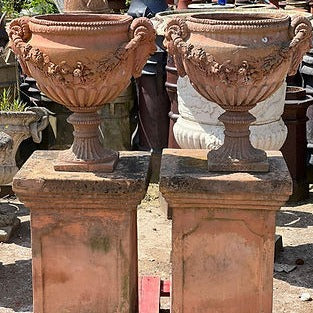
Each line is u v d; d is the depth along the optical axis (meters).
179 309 2.99
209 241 2.92
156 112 6.02
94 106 2.91
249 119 2.93
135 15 6.16
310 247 4.80
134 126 6.44
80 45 2.72
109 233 2.93
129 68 2.85
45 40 2.76
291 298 4.09
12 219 5.03
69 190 2.85
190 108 4.51
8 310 3.94
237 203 2.85
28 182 2.85
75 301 3.01
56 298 3.01
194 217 2.89
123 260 2.95
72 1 5.77
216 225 2.90
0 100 6.06
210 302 2.98
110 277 2.98
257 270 2.93
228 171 2.93
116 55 2.75
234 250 2.92
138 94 6.13
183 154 3.20
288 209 5.54
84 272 2.98
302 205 5.64
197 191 2.83
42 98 6.41
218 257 2.93
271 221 2.88
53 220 2.93
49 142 6.57
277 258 4.62
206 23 2.76
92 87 2.78
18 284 4.26
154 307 3.54
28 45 2.79
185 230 2.91
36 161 3.10
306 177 5.81
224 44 2.74
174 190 2.83
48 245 2.96
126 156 3.20
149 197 5.77
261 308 2.96
